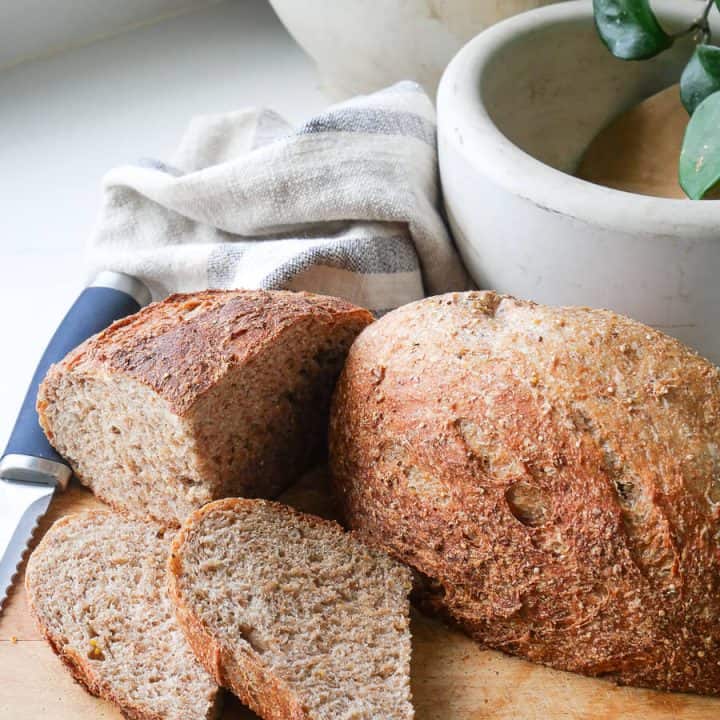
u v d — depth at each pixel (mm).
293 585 536
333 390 607
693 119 629
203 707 510
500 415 510
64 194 865
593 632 505
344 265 679
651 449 492
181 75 975
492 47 699
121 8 1009
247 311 583
